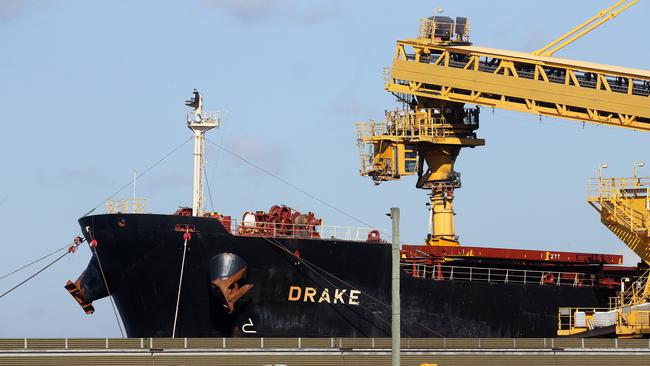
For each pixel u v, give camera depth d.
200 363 156.38
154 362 154.50
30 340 152.38
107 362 153.00
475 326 197.00
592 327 195.38
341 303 184.25
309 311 182.50
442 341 168.00
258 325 179.62
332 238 184.62
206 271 176.75
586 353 169.50
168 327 177.50
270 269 179.50
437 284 193.50
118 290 178.62
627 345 172.62
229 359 157.38
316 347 162.88
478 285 197.50
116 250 176.38
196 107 185.62
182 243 175.38
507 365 166.62
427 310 192.38
